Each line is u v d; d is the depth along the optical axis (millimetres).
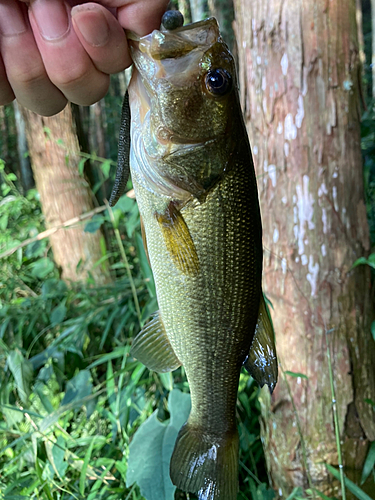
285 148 312
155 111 167
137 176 178
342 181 307
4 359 469
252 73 326
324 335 309
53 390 430
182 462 210
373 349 323
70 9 152
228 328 190
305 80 301
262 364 200
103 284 592
